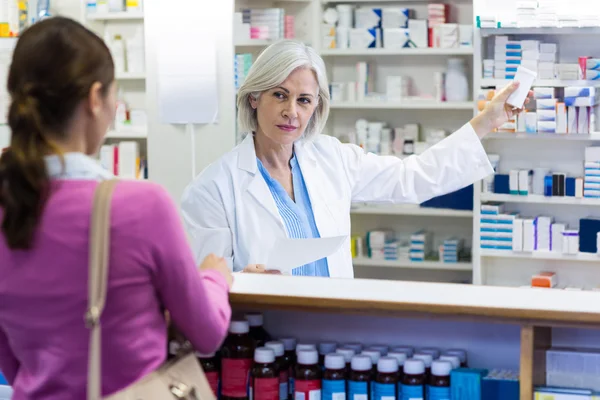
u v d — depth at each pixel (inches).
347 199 120.6
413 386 76.9
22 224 57.9
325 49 248.1
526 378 72.7
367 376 78.1
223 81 183.5
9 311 60.6
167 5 182.1
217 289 68.5
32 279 58.9
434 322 82.7
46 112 58.2
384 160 124.9
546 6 206.1
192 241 112.8
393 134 255.0
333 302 75.3
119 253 57.9
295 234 114.8
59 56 58.0
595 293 78.8
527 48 211.3
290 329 86.4
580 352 77.1
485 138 217.2
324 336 85.7
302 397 79.3
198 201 113.7
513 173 214.7
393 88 244.5
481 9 211.8
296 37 247.6
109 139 270.1
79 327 58.8
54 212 58.4
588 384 76.8
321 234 116.3
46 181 58.1
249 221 113.4
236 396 81.4
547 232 214.8
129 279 58.3
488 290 79.9
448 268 242.8
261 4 242.1
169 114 185.2
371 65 252.8
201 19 181.2
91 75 58.8
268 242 113.1
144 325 59.9
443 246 243.6
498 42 213.6
